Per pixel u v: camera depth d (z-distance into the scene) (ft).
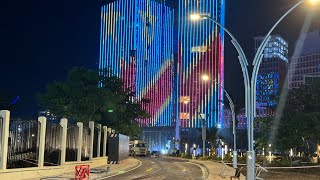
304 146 146.00
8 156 67.21
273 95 147.33
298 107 143.02
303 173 93.76
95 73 142.72
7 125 64.39
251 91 58.54
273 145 138.51
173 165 134.92
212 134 259.80
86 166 72.23
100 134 131.34
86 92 140.56
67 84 141.08
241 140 338.75
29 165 73.56
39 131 76.69
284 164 129.49
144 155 241.76
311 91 142.41
